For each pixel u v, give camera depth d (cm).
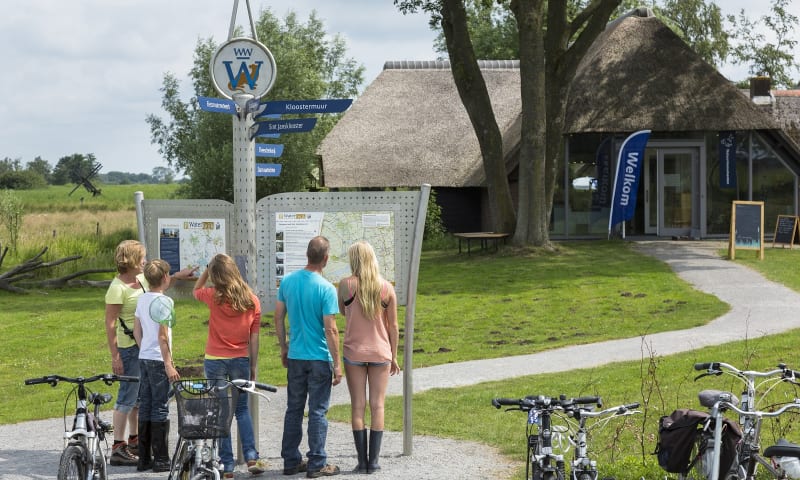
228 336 788
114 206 6969
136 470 840
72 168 14888
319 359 803
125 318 852
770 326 1595
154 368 820
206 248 893
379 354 813
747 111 3150
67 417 1154
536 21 2722
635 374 1229
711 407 627
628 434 919
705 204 3216
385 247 895
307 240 894
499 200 2966
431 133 3888
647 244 3020
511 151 3200
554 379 1244
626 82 3209
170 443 961
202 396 632
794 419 903
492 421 1020
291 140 4181
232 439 1025
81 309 2222
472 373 1348
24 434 1047
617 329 1711
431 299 2138
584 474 571
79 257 2744
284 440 819
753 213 2545
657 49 3294
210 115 4594
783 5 6028
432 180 3684
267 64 881
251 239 888
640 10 3431
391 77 4153
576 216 3234
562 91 2884
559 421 981
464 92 2938
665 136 3219
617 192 2936
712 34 5800
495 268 2570
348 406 1160
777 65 6069
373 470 819
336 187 3728
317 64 6200
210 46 5028
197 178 4434
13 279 2623
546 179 2894
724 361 1271
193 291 838
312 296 801
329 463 856
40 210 6662
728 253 2664
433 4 2875
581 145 3219
